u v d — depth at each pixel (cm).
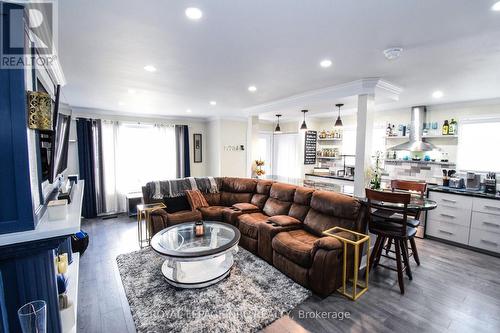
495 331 203
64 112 230
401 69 252
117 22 160
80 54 214
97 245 383
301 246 272
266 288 259
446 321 213
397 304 236
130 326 209
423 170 470
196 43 194
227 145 643
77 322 212
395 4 138
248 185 469
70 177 285
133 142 577
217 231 328
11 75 104
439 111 445
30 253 116
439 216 402
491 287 267
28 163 109
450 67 244
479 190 387
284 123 719
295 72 265
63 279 178
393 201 253
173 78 288
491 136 397
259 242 332
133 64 241
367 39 185
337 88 323
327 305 234
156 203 416
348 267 265
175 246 281
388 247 326
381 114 523
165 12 148
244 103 452
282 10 146
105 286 269
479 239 362
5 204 106
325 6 141
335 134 612
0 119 103
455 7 140
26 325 110
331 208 307
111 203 553
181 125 637
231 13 149
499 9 142
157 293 250
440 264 321
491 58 219
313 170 646
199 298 242
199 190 469
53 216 126
